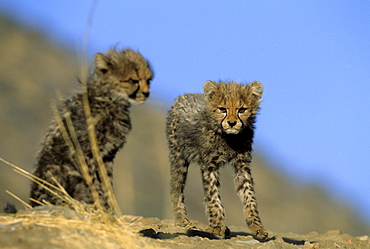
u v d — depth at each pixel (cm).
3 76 4712
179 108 1409
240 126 1220
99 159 1032
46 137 1097
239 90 1249
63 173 1075
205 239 1064
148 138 3991
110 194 1013
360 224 4672
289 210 4422
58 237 841
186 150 1353
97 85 1083
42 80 5028
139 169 3484
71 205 1041
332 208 4659
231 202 3947
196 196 3722
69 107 1088
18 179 3281
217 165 1285
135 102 1086
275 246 1020
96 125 1065
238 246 1016
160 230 1196
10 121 4022
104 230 892
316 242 1266
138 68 1080
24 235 834
